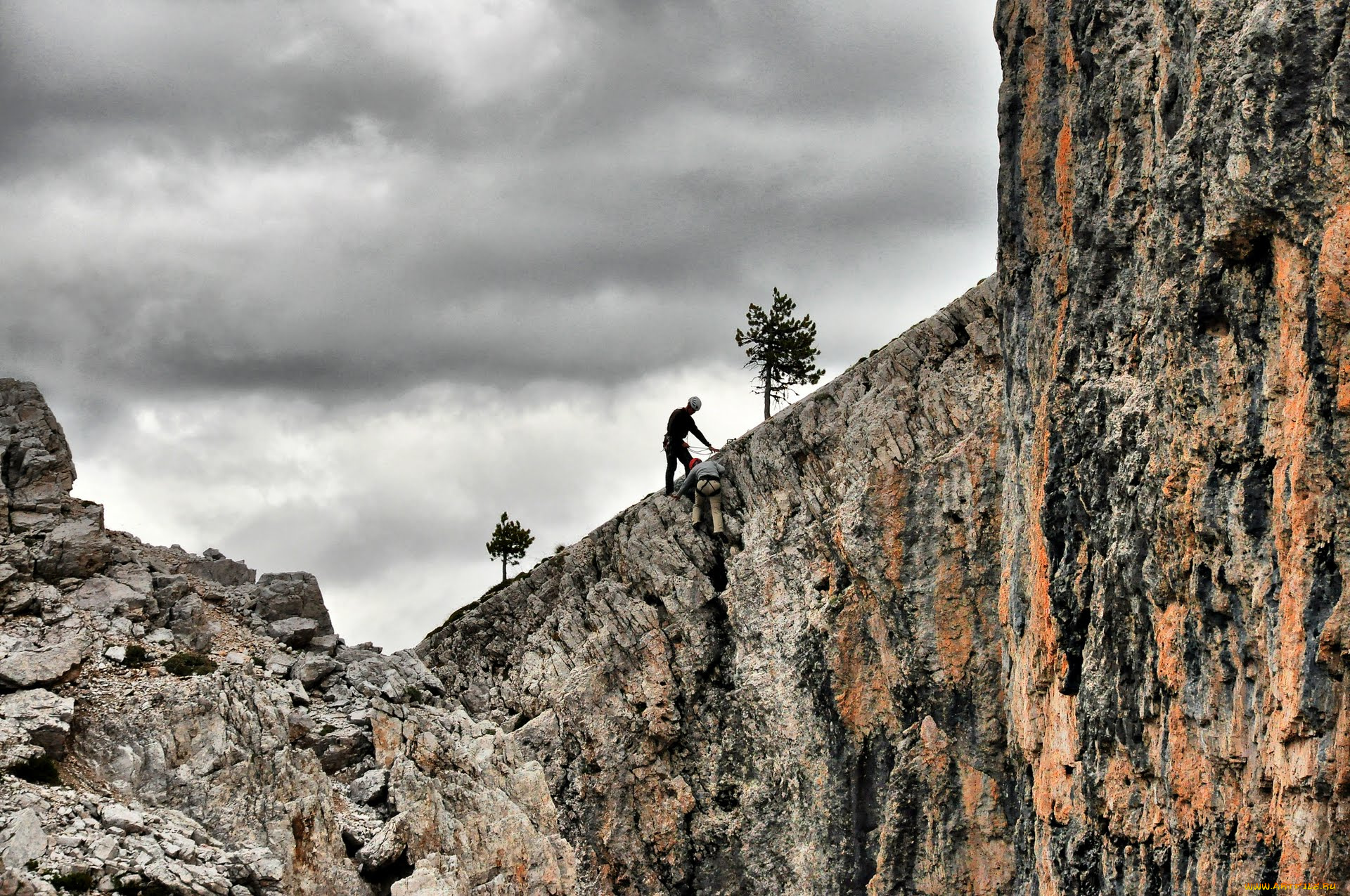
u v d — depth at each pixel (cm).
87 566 2642
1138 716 3078
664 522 5331
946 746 4431
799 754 4741
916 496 4566
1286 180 2391
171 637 2603
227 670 2531
